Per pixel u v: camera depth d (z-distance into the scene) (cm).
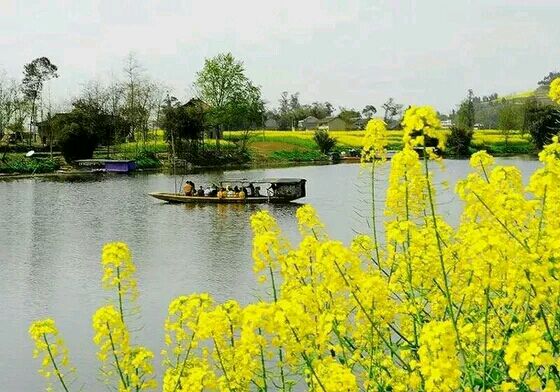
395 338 798
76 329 1638
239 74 8681
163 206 4150
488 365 547
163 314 1716
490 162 706
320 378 491
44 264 2436
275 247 624
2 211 3912
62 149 7406
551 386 475
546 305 574
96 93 9406
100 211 3919
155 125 9444
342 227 3067
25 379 1332
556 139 676
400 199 670
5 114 8812
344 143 11025
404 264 650
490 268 507
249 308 477
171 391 593
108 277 753
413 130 547
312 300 555
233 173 6906
